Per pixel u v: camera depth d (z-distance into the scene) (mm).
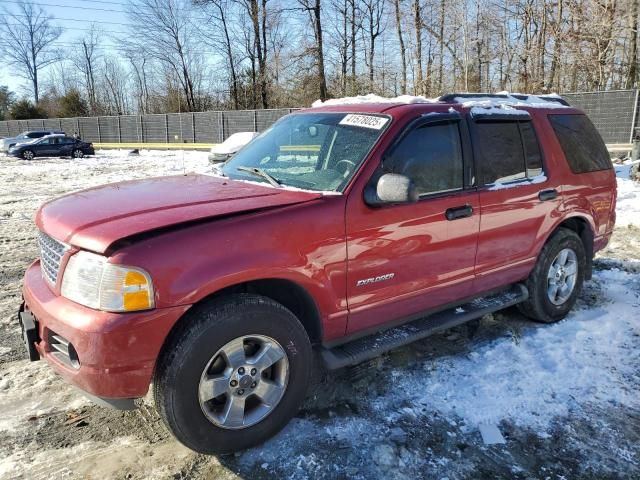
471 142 3730
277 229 2771
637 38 24703
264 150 3908
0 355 3955
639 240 7230
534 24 29109
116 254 2422
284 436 2990
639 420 3191
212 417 2674
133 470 2721
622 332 4375
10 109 61406
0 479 2637
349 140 3393
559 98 4949
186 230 2561
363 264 3131
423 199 3395
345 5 34156
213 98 47531
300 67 32875
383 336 3477
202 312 2592
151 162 24266
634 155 12422
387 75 33469
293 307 3145
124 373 2418
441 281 3619
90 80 62594
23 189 13992
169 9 44625
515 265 4152
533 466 2795
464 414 3223
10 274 6031
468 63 30438
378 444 2932
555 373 3709
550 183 4301
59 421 3131
